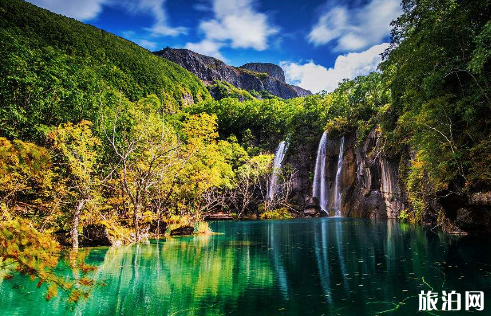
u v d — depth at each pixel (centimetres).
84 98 2458
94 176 1850
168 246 1667
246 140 6212
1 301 759
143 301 759
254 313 668
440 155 1631
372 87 4391
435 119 1593
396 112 2927
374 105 4372
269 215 4519
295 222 3488
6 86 1867
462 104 1462
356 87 4684
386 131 3206
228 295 798
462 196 1549
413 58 1614
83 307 720
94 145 2066
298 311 673
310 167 5188
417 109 1683
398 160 3447
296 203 4984
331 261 1197
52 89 2144
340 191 4550
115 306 725
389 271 998
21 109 1789
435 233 1959
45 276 348
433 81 1478
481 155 1425
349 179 4400
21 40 2411
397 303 703
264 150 5994
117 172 2136
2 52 1948
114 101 2877
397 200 3466
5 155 339
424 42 1562
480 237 1644
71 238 1572
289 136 5578
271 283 903
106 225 1744
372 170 3884
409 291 784
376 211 3784
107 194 2239
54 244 356
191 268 1114
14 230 328
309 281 915
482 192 1409
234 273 1034
